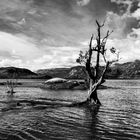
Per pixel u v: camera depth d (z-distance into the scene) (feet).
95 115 84.38
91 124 67.77
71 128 62.03
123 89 274.36
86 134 55.57
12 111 89.71
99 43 112.68
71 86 263.70
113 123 69.72
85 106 108.78
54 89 257.96
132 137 53.36
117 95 182.39
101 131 58.90
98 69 116.88
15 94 181.47
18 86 320.70
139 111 95.09
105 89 268.82
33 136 53.01
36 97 153.99
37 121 71.20
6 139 50.24
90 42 113.19
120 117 80.69
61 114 85.66
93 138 51.98
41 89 258.98
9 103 114.42
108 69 112.27
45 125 65.51
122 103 124.77
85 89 250.98
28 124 66.44
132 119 76.95
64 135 54.29
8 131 57.36
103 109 100.12
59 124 67.21
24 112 88.28
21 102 119.75
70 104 112.37
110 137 53.11
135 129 61.72
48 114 84.94
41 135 54.03
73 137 52.60
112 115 84.79
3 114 82.12
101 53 111.96
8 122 68.44
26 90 238.27
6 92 203.41
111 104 119.14
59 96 164.14
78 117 79.36
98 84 112.78
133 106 111.65
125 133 57.06
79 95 173.37
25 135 53.83
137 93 206.18
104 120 74.59
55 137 52.34
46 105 110.22
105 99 147.43
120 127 64.03
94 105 112.06
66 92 208.03
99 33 112.37
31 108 99.30
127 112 92.27
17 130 58.65
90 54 113.50
